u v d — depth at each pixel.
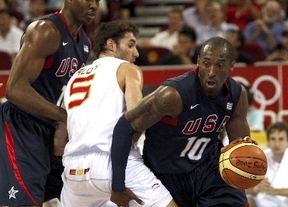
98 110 10.84
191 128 10.38
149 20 33.34
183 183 10.88
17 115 12.03
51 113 11.52
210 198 10.77
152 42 28.22
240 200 10.78
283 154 15.71
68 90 11.39
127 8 33.72
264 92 21.28
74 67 12.16
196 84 10.15
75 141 10.86
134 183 10.62
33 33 11.57
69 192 11.29
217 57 9.76
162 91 10.02
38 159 11.93
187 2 34.06
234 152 10.10
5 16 25.83
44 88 11.96
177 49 24.38
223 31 27.53
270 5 27.98
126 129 10.17
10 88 11.44
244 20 29.39
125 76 10.98
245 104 10.73
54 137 12.16
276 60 24.48
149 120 10.11
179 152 10.71
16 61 11.52
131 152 10.84
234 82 10.56
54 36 11.64
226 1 30.67
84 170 10.70
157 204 10.62
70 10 11.88
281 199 15.41
